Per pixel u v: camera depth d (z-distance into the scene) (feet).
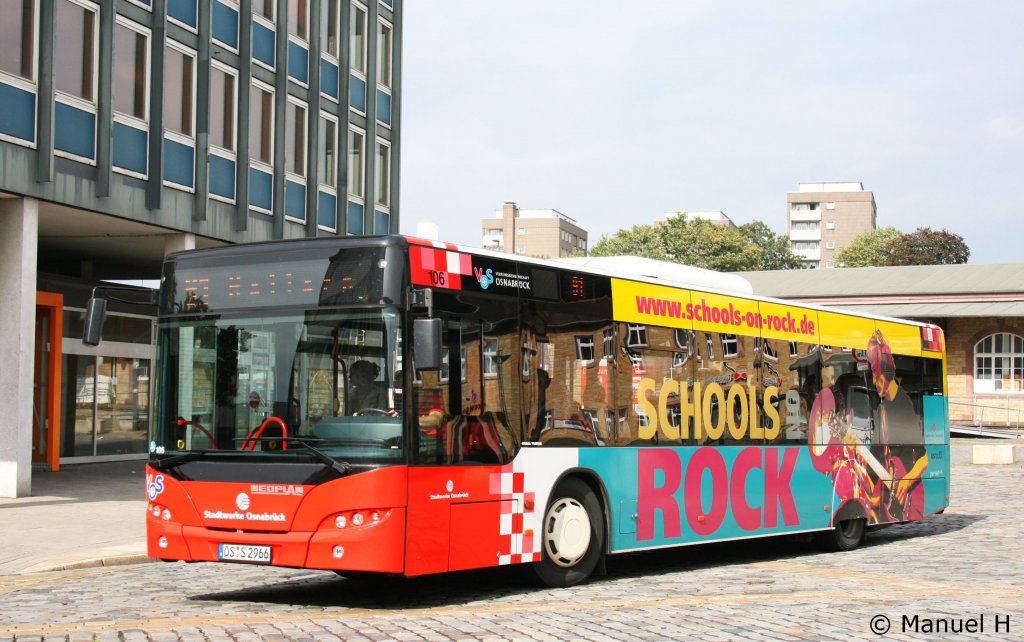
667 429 43.47
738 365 47.62
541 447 37.70
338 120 102.63
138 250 92.99
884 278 188.85
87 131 72.90
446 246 35.04
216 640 28.02
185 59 82.48
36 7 68.85
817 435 52.11
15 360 68.54
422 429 33.37
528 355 37.50
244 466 33.78
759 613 32.83
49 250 93.86
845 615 32.58
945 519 69.97
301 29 97.35
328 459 32.76
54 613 32.81
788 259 339.57
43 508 63.16
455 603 35.17
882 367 57.62
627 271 44.62
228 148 87.40
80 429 94.84
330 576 42.34
